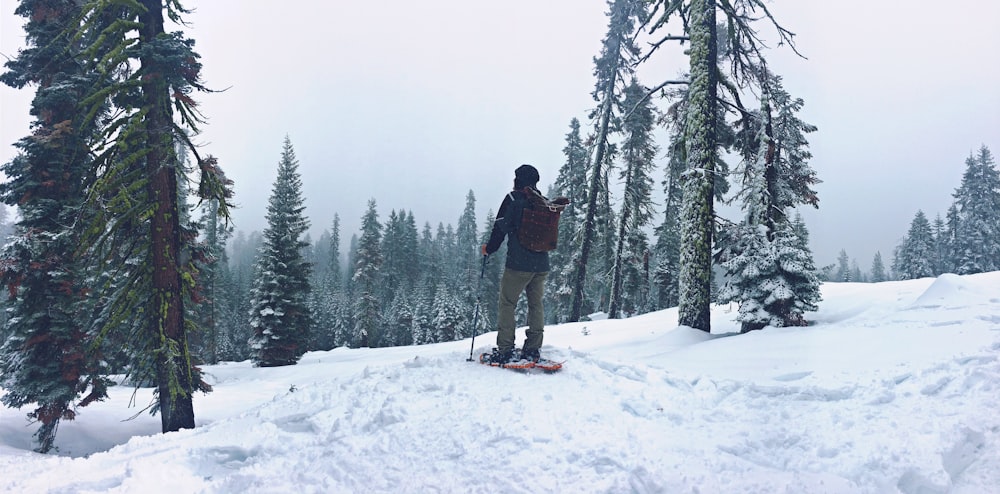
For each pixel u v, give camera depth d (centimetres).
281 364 2709
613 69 2389
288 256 2827
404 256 6838
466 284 6053
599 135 2447
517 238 552
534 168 568
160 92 1021
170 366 1040
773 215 1146
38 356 1283
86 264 1148
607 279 3203
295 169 2956
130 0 991
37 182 1252
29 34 1259
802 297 989
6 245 1216
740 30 1272
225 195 1186
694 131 1180
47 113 1243
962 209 4609
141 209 1042
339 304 5869
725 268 1084
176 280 1077
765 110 1200
